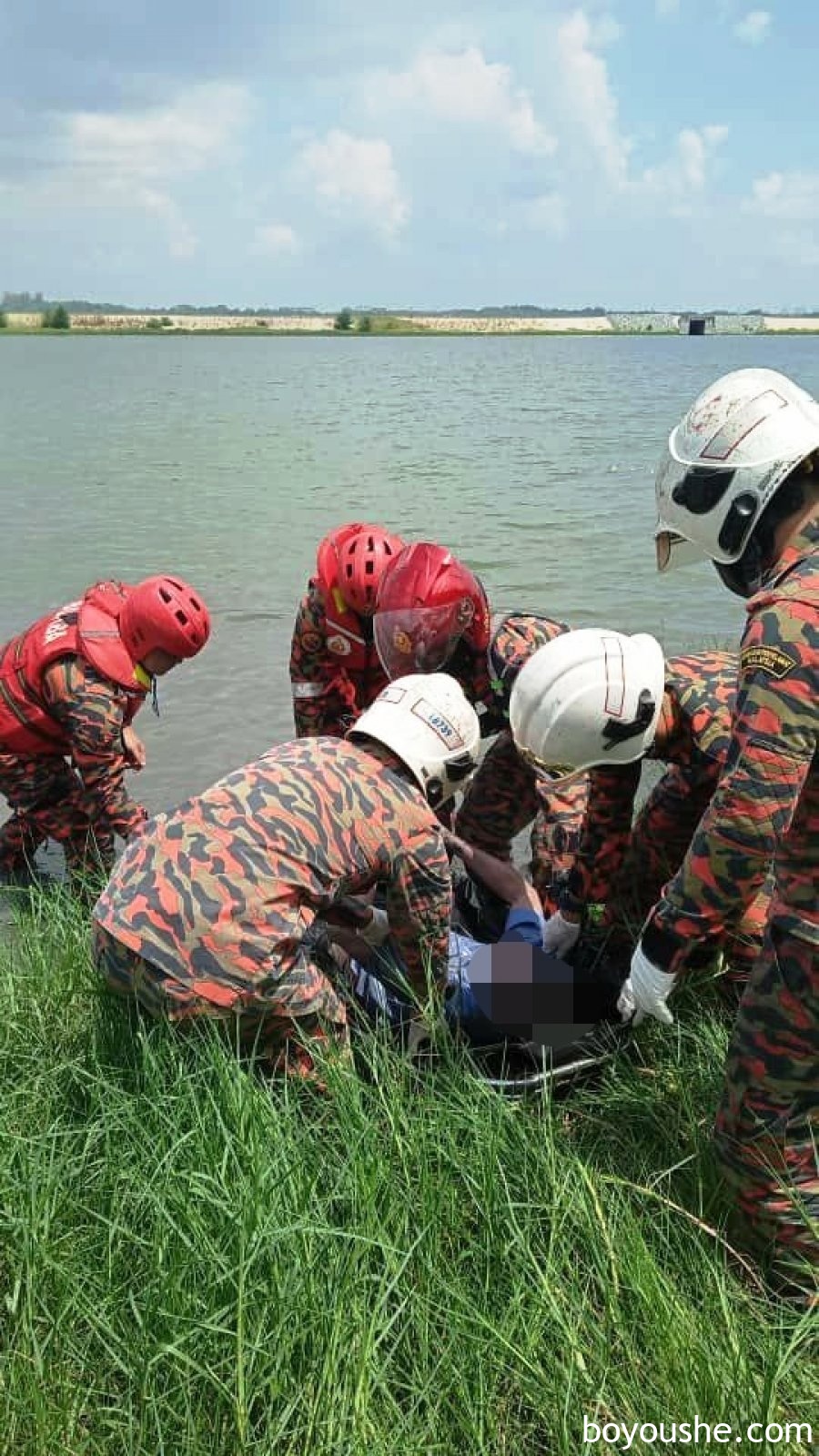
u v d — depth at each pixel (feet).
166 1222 9.28
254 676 29.91
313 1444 8.11
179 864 11.10
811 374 172.96
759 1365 8.76
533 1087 11.34
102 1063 11.76
